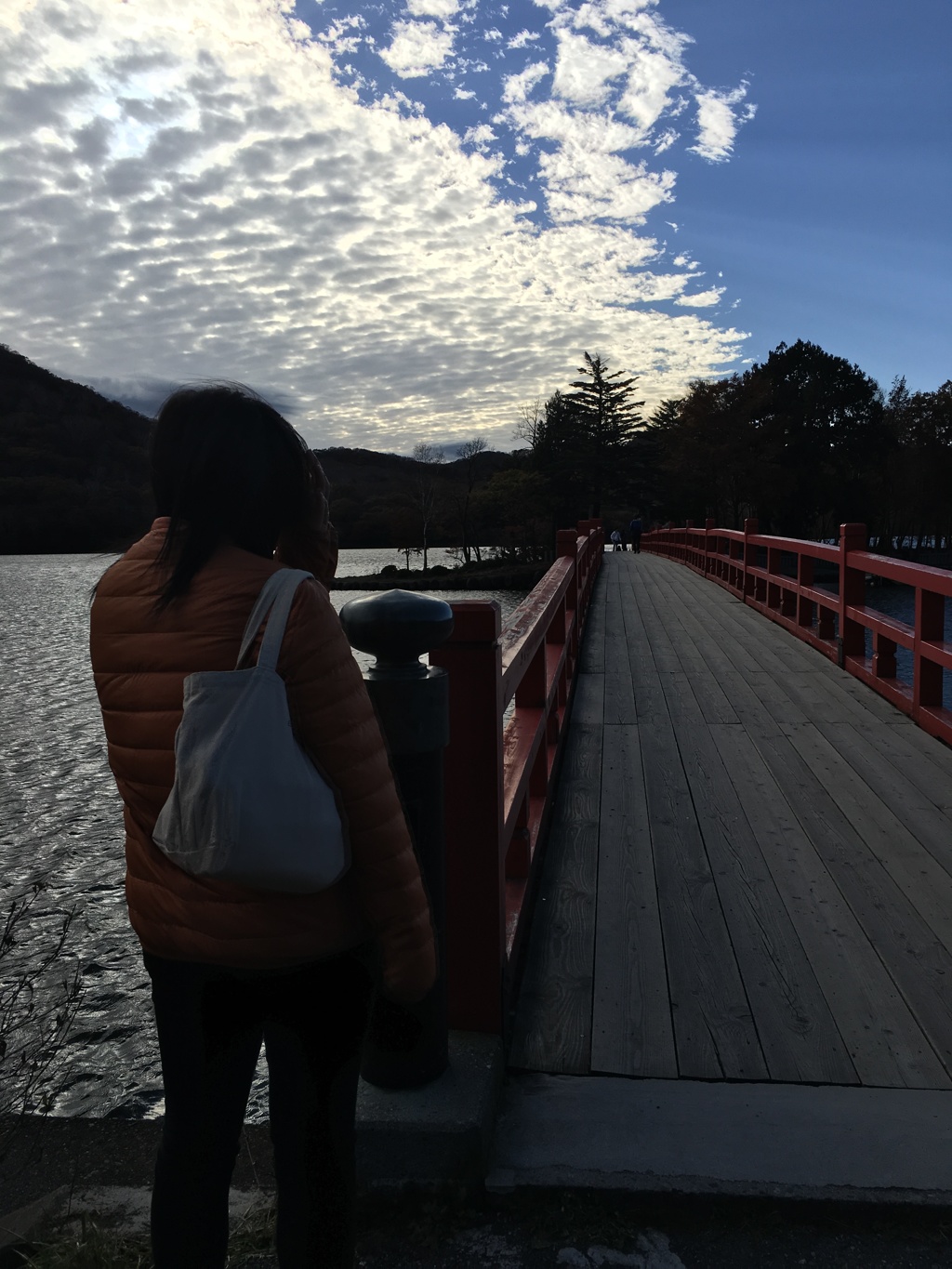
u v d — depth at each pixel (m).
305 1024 1.15
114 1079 4.99
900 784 4.30
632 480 76.94
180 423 1.16
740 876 3.29
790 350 77.06
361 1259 1.63
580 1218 1.69
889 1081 2.06
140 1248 1.66
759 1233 1.66
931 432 74.25
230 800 0.98
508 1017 2.25
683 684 6.69
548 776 3.93
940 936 2.80
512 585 66.06
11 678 29.70
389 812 1.10
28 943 7.59
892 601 42.00
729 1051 2.19
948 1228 1.65
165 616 1.09
